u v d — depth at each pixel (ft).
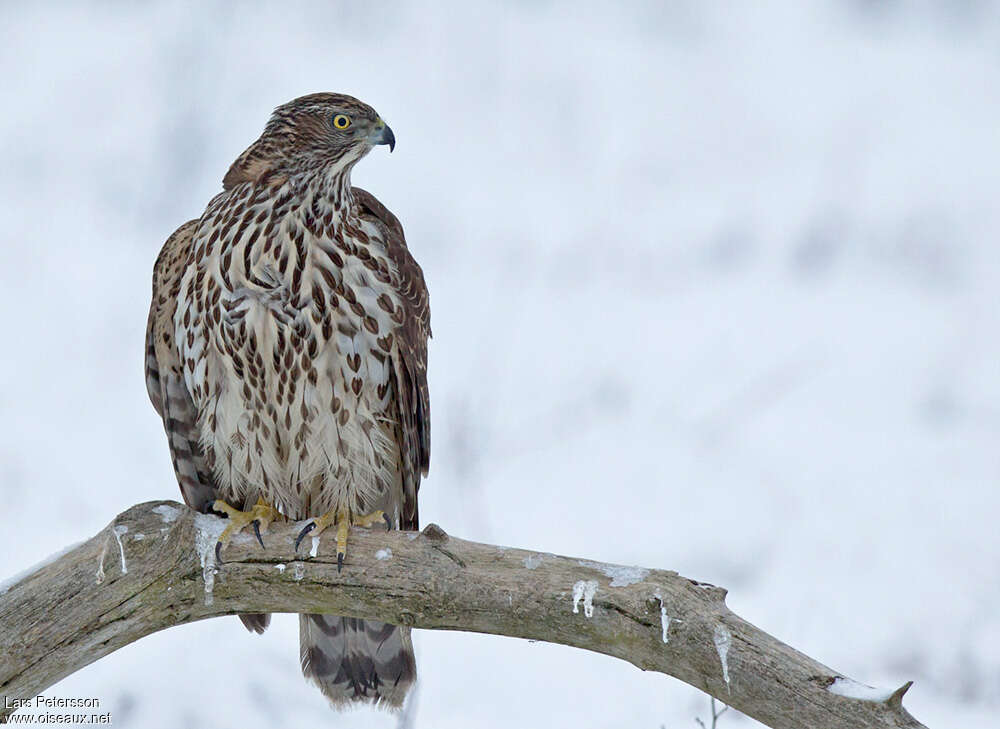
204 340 29.35
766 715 23.16
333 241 28.96
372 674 30.66
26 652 24.95
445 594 25.14
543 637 24.89
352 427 29.60
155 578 25.73
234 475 30.55
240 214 28.84
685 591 23.85
